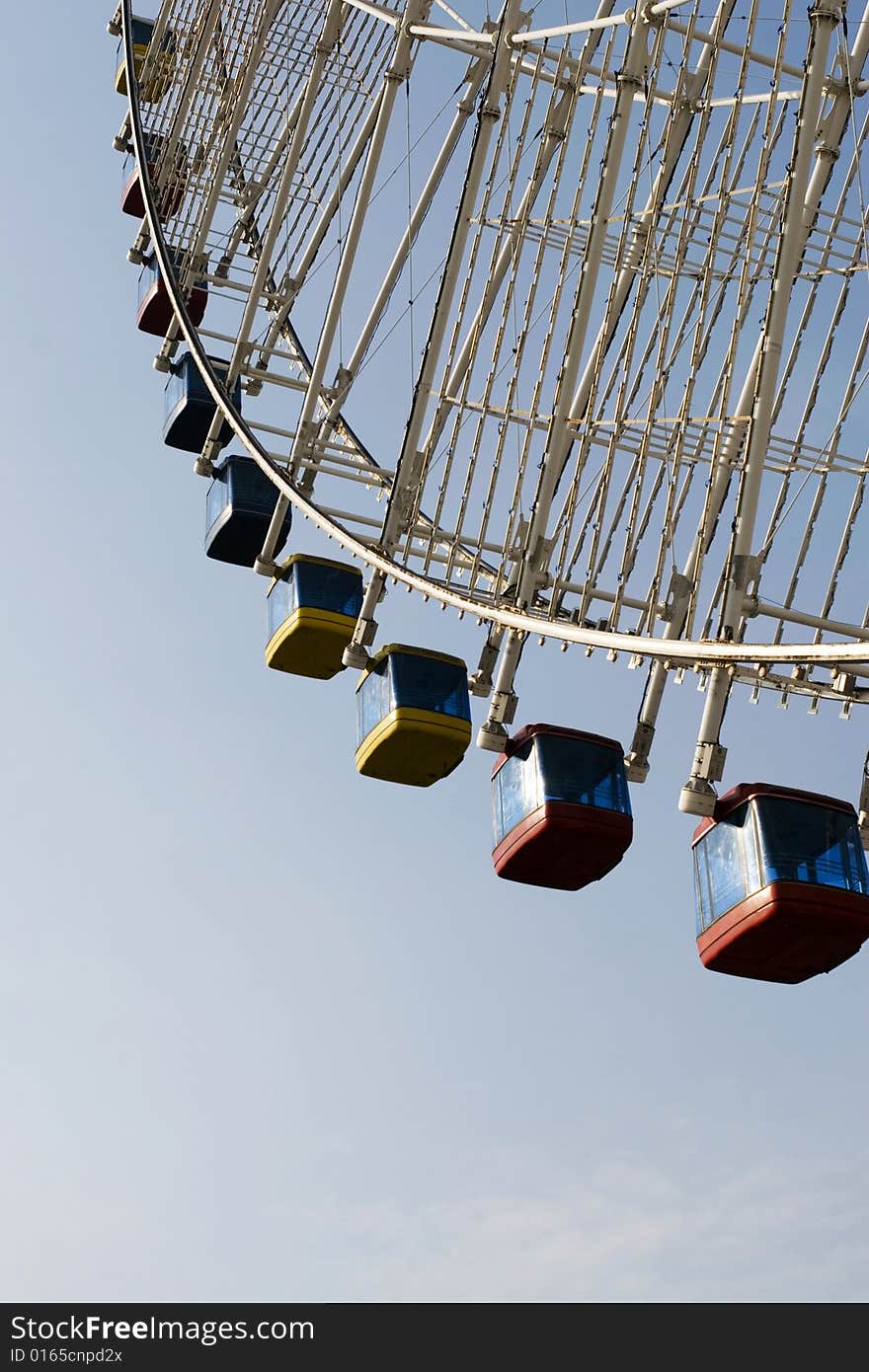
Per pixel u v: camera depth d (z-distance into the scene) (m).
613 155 21.83
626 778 21.00
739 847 19.12
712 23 23.42
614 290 22.08
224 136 33.47
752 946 19.12
